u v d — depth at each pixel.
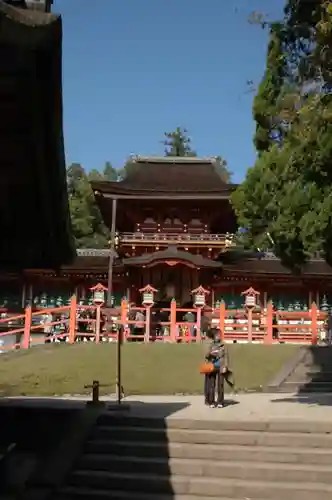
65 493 9.71
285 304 42.19
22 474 10.80
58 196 8.65
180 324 27.69
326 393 19.33
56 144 7.32
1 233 10.04
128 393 19.48
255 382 20.97
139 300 40.69
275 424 11.67
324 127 11.48
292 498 9.41
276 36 13.37
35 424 12.99
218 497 9.59
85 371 21.22
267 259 43.03
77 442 11.30
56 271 10.91
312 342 27.56
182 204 41.50
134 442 11.42
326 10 10.93
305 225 12.51
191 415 12.94
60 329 31.33
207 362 15.62
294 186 12.91
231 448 10.95
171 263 38.41
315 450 10.82
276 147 14.20
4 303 41.94
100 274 41.59
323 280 41.53
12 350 24.73
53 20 5.55
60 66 6.16
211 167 45.19
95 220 62.69
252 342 28.14
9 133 7.03
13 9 5.18
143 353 23.67
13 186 8.39
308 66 12.87
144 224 41.97
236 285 42.06
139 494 9.70
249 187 14.72
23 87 6.30
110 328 27.83
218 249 41.00
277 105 13.46
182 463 10.48
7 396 18.61
